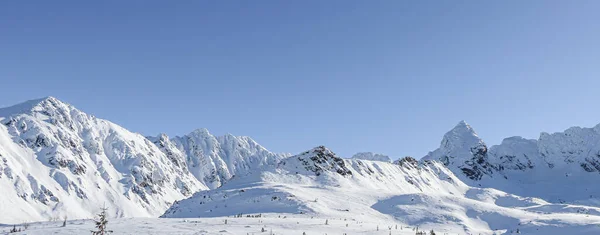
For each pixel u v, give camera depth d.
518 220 132.62
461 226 126.12
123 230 71.75
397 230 86.19
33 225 100.00
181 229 73.62
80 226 78.75
